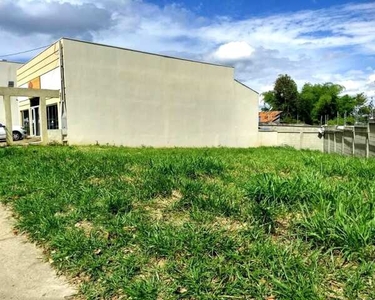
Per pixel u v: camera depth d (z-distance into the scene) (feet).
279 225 11.04
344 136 50.37
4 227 13.16
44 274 9.37
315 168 22.50
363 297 7.06
